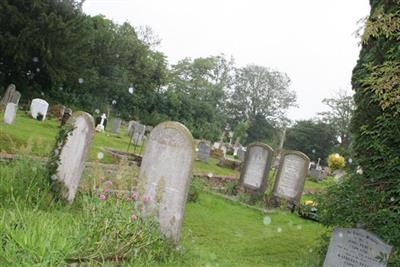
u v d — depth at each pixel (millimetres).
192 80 78000
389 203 7449
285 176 15367
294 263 7902
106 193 6766
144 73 52594
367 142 7875
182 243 7102
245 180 15664
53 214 6520
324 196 8344
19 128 14891
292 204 14750
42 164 8586
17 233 4195
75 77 33844
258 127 85750
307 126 71125
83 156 7844
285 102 88812
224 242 8680
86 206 6176
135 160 15172
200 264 6180
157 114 51750
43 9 29156
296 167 15195
